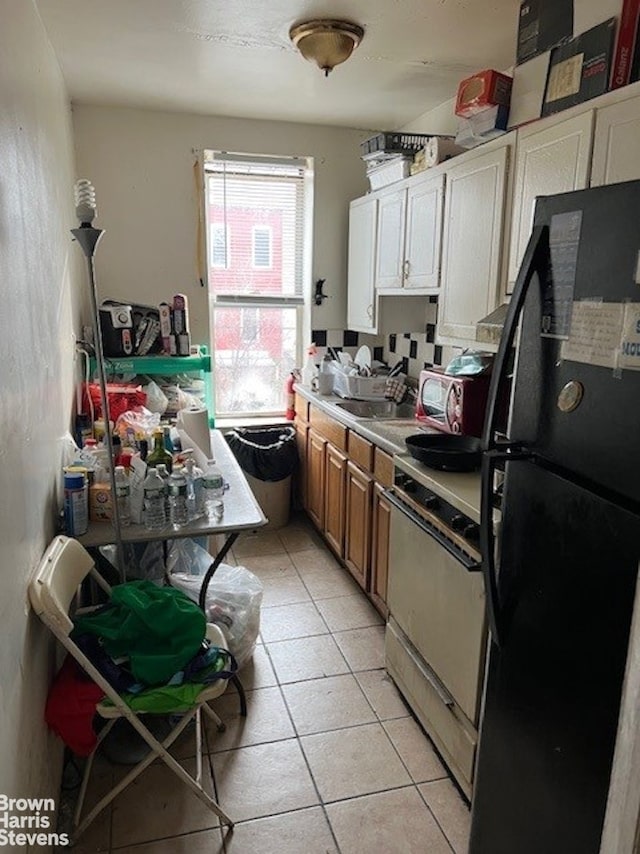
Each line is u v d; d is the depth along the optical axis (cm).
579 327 109
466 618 173
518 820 132
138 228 353
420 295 302
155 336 322
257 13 213
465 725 178
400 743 204
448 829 171
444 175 255
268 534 372
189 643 164
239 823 172
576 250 109
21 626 130
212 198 374
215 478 210
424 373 275
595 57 167
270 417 413
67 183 283
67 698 154
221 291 388
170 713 181
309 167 375
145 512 197
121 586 179
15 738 120
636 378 96
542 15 193
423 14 213
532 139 193
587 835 109
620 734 91
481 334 205
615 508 100
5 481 118
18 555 130
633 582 97
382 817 175
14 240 138
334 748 201
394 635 229
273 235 390
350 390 343
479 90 212
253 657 248
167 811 175
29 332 153
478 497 178
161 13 213
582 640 109
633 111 151
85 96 315
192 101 322
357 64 262
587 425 107
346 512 307
